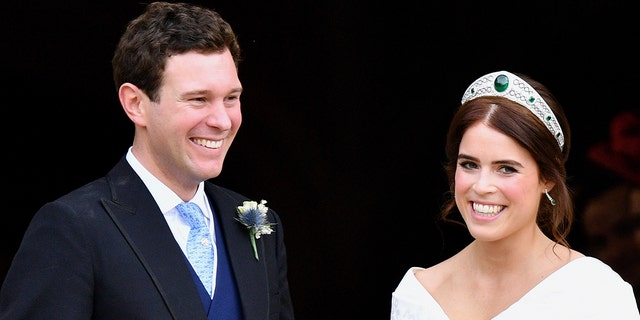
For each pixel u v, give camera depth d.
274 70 35.31
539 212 13.17
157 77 11.45
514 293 12.71
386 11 35.66
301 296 36.44
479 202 12.20
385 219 37.00
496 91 12.25
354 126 36.25
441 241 37.22
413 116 36.62
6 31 32.34
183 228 12.16
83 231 11.42
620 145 36.53
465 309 13.03
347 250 36.78
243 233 12.62
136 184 11.95
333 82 35.78
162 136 11.62
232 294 12.18
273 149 35.81
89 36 32.88
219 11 34.28
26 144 37.16
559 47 36.12
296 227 36.25
